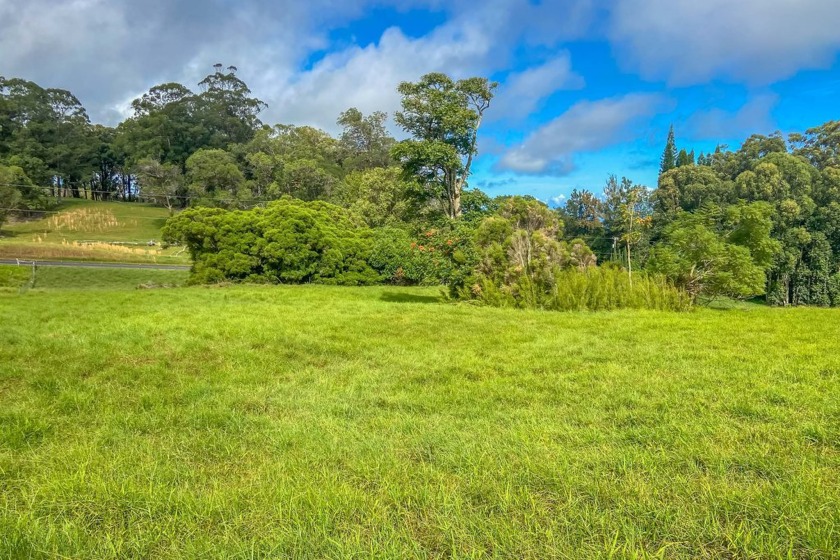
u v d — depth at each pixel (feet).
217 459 10.73
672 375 17.21
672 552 7.14
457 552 7.14
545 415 13.21
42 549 7.22
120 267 114.93
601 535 7.51
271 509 8.30
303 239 72.54
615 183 101.09
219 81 290.56
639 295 42.45
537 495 8.77
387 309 38.14
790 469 9.55
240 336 24.73
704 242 47.73
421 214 97.86
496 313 36.09
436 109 85.46
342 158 253.85
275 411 14.03
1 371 17.57
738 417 12.81
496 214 50.96
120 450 11.04
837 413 12.75
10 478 9.66
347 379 17.47
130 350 21.16
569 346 22.88
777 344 23.17
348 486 9.09
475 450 10.71
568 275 42.78
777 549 7.04
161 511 8.36
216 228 70.54
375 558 6.98
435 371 18.38
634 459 10.08
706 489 8.73
